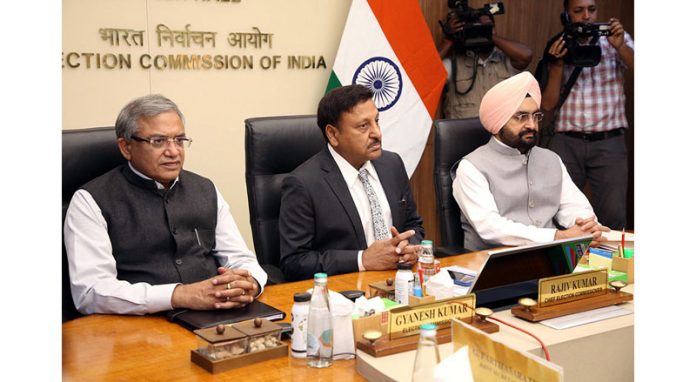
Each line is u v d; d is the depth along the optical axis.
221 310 2.04
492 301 2.05
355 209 2.73
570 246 2.11
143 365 1.69
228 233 2.54
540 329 1.88
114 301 2.09
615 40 4.60
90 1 3.68
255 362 1.70
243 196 4.29
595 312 2.01
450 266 2.52
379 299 1.83
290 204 2.68
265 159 2.88
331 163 2.76
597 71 4.81
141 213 2.33
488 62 4.82
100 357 1.75
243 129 4.22
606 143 4.86
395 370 1.58
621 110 4.91
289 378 1.61
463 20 4.60
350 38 4.23
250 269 2.34
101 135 2.45
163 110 2.30
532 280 2.08
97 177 2.41
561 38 4.66
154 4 3.85
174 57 3.94
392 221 2.87
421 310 1.76
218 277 2.05
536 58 5.33
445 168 3.27
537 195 3.24
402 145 4.41
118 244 2.30
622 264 2.32
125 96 3.83
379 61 4.30
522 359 1.27
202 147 4.10
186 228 2.42
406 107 4.39
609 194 4.93
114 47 3.77
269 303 2.18
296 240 2.66
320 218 2.69
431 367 1.27
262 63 4.23
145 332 1.93
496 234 3.06
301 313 1.72
